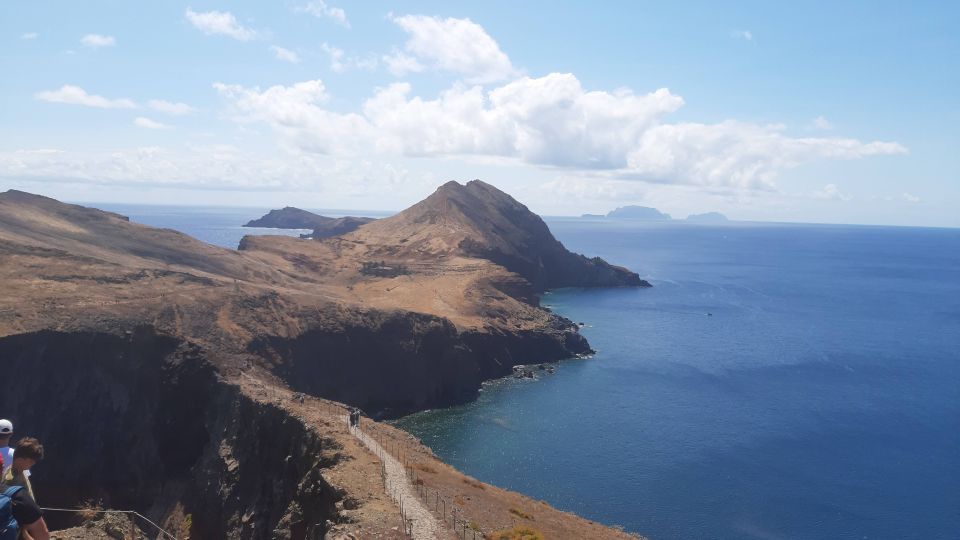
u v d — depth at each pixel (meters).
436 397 104.31
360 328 103.69
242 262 141.38
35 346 71.19
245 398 65.62
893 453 76.00
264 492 55.72
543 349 128.25
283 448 55.78
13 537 10.73
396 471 43.88
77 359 72.88
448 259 187.38
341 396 97.56
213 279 102.06
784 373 113.19
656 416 89.88
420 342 106.19
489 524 36.66
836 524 58.78
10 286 79.44
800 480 68.06
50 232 112.75
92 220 131.75
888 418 88.94
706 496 64.06
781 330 153.50
